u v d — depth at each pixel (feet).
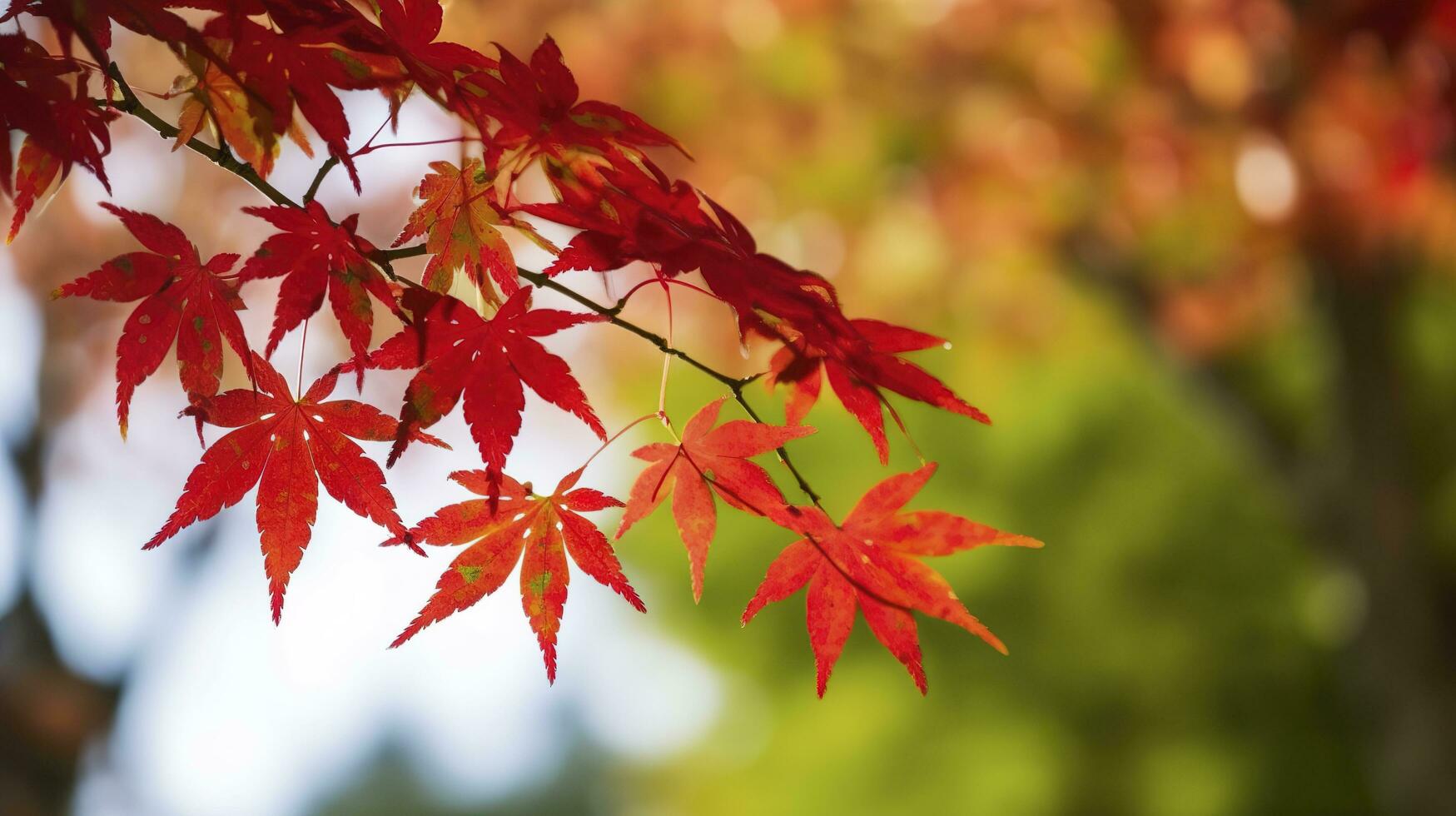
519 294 3.59
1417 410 27.81
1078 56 16.72
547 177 3.80
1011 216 19.10
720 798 43.37
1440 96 12.12
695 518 3.81
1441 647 17.48
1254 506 34.83
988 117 18.01
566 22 15.51
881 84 18.12
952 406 3.88
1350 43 11.15
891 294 22.06
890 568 3.89
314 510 3.54
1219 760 35.76
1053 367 35.35
